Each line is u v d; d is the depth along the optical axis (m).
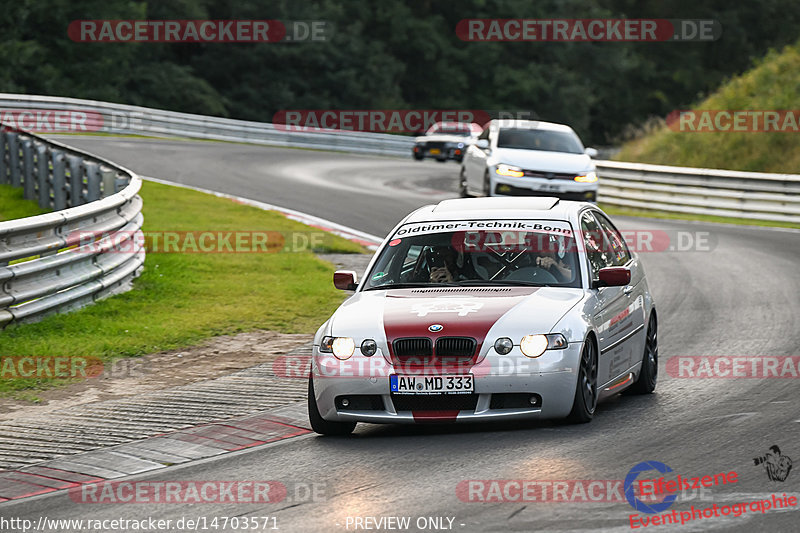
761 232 82.44
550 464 24.28
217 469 25.34
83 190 66.62
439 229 32.38
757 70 141.62
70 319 42.62
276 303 48.84
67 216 43.16
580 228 31.86
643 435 26.95
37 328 41.03
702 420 28.55
